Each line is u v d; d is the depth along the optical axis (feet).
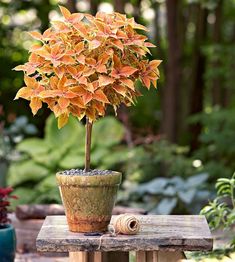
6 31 33.83
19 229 16.66
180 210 20.68
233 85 29.63
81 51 9.87
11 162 23.53
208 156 27.50
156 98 34.32
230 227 14.94
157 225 10.82
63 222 11.12
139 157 23.56
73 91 9.82
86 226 10.23
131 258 13.69
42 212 16.56
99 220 10.25
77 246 9.89
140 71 10.33
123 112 26.94
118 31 9.98
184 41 32.50
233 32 34.76
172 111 28.99
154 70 10.40
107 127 24.63
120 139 24.53
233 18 34.63
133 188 21.24
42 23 33.53
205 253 13.20
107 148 24.14
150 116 34.47
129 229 10.11
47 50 10.00
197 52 32.30
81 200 10.14
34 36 10.19
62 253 16.17
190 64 33.68
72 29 10.05
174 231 10.36
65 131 24.22
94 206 10.16
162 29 37.19
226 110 27.76
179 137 31.60
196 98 32.73
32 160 23.53
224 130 27.12
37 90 10.08
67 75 9.97
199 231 10.36
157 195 20.94
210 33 35.22
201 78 32.58
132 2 31.58
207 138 27.20
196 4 31.60
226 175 24.62
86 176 10.08
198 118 28.14
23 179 23.11
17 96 10.10
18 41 34.40
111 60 10.05
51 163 23.36
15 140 24.02
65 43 10.05
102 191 10.14
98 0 32.04
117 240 9.91
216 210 13.19
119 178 10.30
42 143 24.02
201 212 13.17
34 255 16.29
